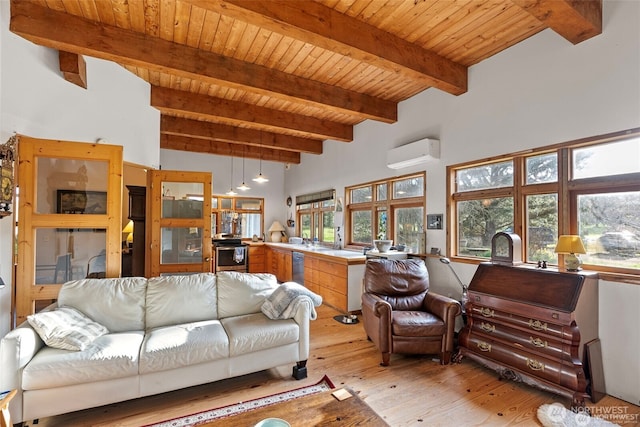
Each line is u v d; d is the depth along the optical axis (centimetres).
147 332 253
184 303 278
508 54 321
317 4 257
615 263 249
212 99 459
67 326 220
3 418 159
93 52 288
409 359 305
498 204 342
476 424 208
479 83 349
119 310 260
